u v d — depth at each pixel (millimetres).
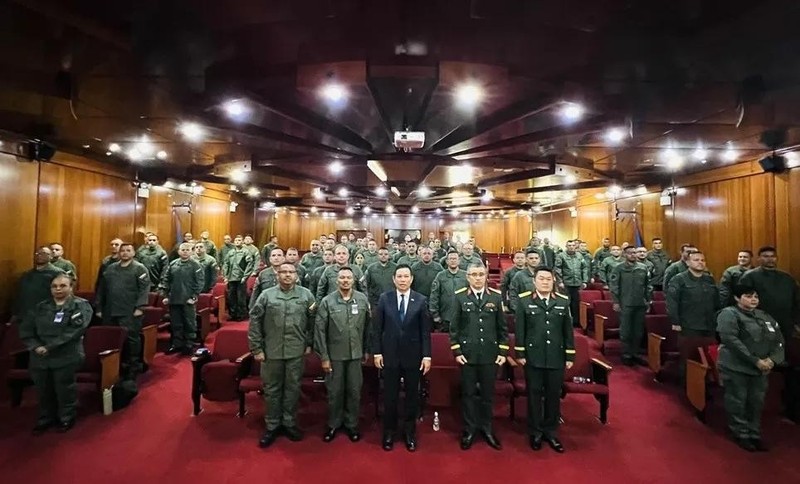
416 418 3787
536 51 3432
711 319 4992
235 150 6711
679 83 3916
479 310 3797
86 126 5242
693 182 8141
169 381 5242
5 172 5449
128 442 3693
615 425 4137
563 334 3756
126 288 5258
